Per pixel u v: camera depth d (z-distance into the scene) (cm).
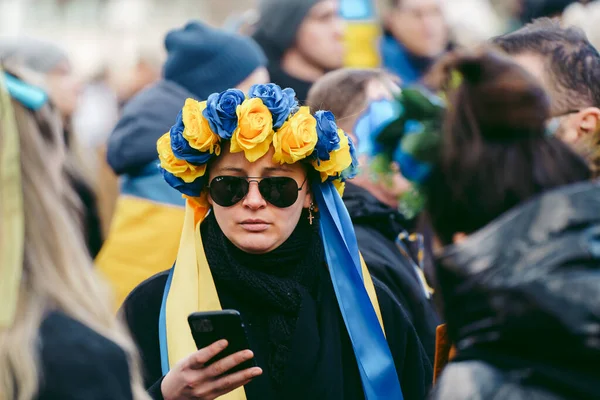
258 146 452
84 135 1475
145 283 487
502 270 324
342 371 462
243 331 406
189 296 465
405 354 485
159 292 482
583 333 311
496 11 1195
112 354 313
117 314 481
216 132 454
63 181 337
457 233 346
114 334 321
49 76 918
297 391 452
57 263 318
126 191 761
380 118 554
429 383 498
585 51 462
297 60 916
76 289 318
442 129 343
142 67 1193
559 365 317
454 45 1087
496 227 331
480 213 336
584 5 807
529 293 316
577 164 338
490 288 323
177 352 459
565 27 479
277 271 469
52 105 341
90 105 1530
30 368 301
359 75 576
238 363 411
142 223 749
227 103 452
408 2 1016
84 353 307
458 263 330
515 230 328
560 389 314
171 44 801
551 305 313
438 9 1022
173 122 767
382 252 549
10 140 315
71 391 302
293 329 461
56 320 312
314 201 478
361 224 559
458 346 337
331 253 470
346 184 561
